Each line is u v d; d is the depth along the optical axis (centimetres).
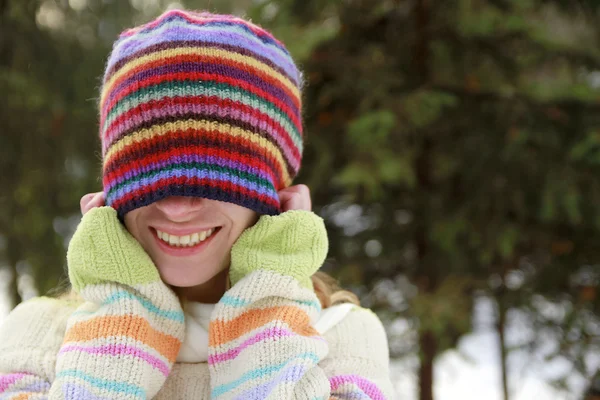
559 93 281
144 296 116
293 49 258
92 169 353
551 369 312
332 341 129
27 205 348
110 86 120
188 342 121
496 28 277
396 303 280
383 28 295
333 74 283
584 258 295
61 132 347
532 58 291
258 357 108
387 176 246
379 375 129
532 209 289
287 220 118
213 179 109
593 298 293
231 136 112
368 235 305
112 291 114
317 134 279
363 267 298
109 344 108
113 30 372
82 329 112
